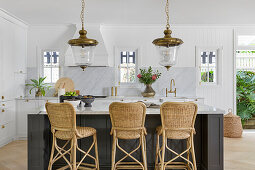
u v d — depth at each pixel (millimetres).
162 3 3732
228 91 5277
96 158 2697
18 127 4652
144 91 4938
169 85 5234
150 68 5086
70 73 5211
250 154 3660
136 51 5258
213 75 5324
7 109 4281
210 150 2729
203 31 5227
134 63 5305
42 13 4242
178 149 2930
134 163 2887
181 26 5172
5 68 4184
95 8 3967
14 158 3506
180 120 2434
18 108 4645
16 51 4641
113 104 2404
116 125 2465
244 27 5223
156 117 2910
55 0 3568
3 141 4184
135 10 4086
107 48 5215
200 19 4684
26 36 5148
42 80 4977
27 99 4629
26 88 5160
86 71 5219
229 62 5262
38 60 5191
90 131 2572
